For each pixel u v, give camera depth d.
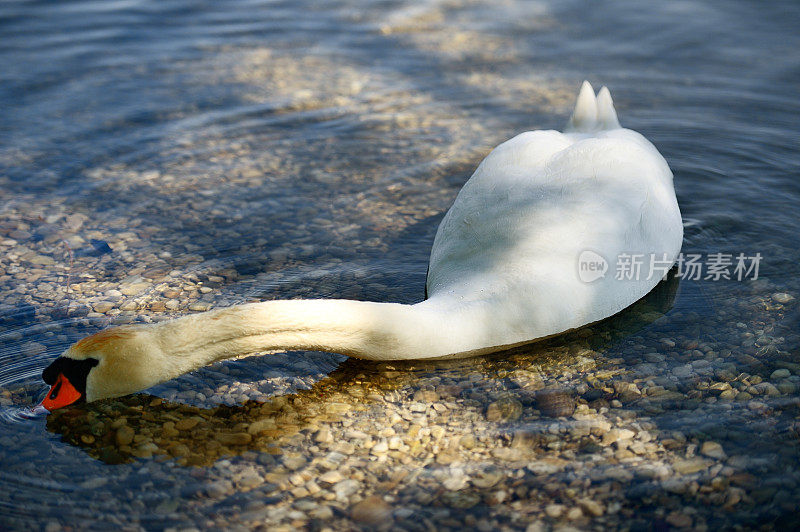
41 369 4.74
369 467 4.13
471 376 4.78
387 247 5.95
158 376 4.36
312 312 4.51
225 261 5.78
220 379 4.80
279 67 8.73
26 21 9.79
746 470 4.00
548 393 4.61
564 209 5.06
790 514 3.75
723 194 6.50
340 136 7.49
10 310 5.23
